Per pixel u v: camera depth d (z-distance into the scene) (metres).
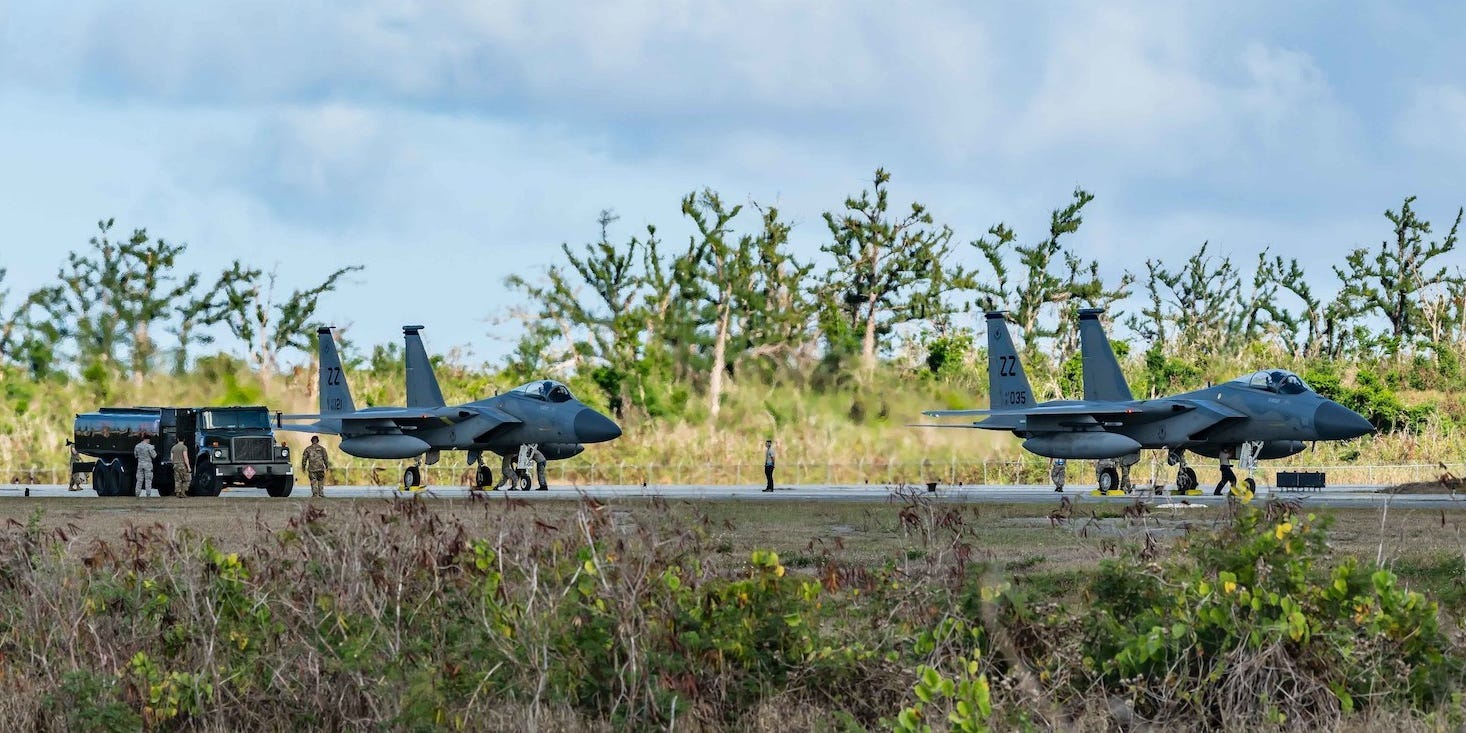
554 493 44.59
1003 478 58.12
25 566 12.21
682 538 11.76
